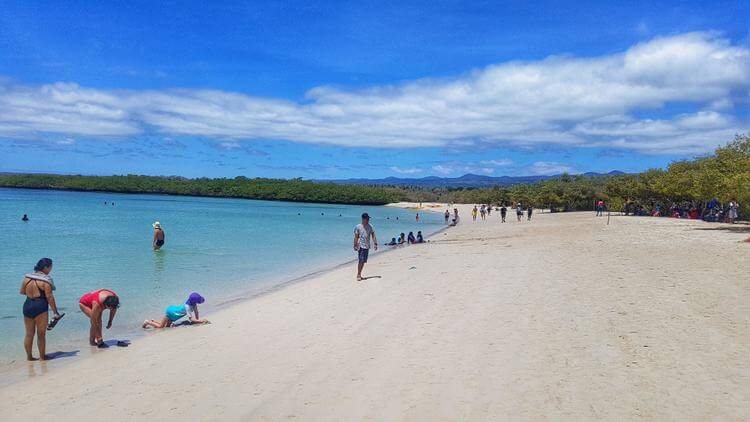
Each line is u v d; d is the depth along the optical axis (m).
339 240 35.50
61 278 18.31
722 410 5.11
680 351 6.86
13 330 11.08
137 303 14.20
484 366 6.91
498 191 116.88
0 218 51.59
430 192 164.25
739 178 23.55
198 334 10.35
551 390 5.94
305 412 5.83
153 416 6.05
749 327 7.64
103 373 8.02
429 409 5.67
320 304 12.49
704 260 14.45
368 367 7.23
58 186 176.75
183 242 32.12
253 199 166.75
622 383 5.97
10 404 6.79
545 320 9.04
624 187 54.81
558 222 44.34
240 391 6.69
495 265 16.91
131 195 169.62
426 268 17.67
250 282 17.70
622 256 16.52
